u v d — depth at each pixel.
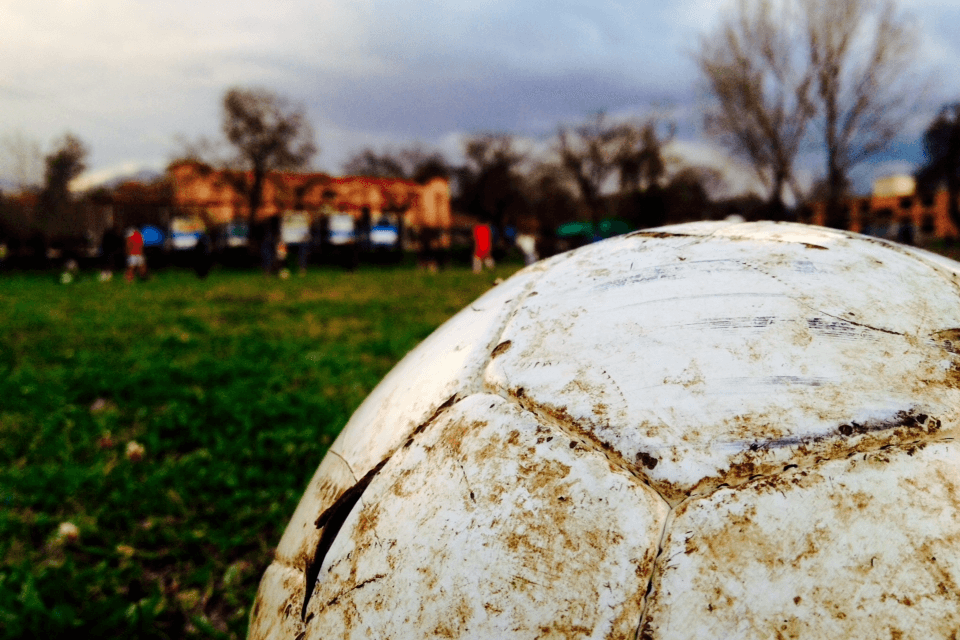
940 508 0.75
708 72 24.16
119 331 7.02
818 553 0.73
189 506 2.72
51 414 3.76
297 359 5.40
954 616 0.69
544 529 0.82
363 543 0.96
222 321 8.02
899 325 0.94
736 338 0.92
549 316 1.06
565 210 56.00
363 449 1.12
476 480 0.89
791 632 0.70
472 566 0.83
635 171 44.59
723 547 0.75
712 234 1.16
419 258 26.05
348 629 0.90
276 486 2.85
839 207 24.83
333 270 24.55
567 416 0.90
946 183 33.66
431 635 0.82
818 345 0.90
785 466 0.79
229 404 3.79
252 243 25.42
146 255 25.36
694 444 0.82
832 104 23.00
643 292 1.03
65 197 44.81
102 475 2.91
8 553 2.36
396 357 5.57
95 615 1.97
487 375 1.02
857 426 0.81
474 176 55.59
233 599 2.10
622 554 0.78
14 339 6.33
